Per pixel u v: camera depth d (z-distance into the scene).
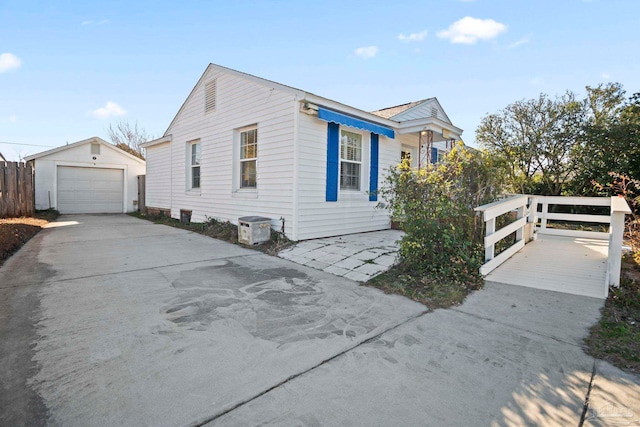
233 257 6.09
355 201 8.43
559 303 3.80
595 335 3.00
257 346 2.74
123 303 3.64
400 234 8.32
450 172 5.30
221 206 9.43
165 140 12.24
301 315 3.44
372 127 8.34
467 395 2.12
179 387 2.14
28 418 1.82
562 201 8.02
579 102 12.37
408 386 2.21
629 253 5.82
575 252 6.01
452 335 3.02
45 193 14.23
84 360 2.45
